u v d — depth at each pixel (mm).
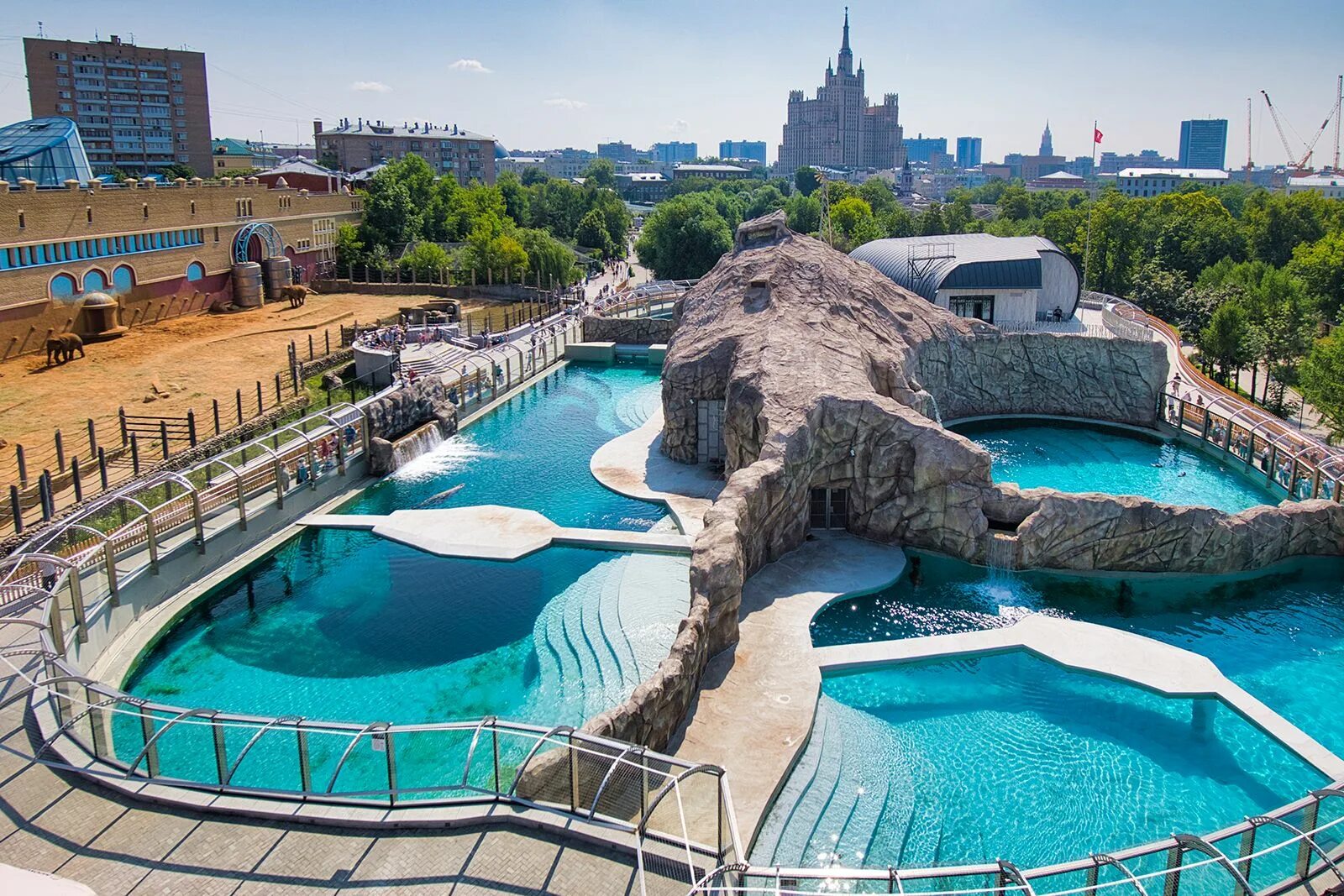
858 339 49031
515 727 18484
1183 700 27078
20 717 22344
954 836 21672
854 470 38000
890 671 28578
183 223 86000
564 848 17344
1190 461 51625
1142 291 107062
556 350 79688
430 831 17828
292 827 17969
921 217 163750
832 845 21219
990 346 59625
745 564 33250
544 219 195375
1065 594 34375
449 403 57562
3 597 27969
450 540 38844
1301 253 111562
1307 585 35375
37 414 53344
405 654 30516
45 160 88812
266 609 34000
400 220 124062
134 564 33000
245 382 62438
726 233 133625
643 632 30469
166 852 17328
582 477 48031
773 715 25328
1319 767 23547
